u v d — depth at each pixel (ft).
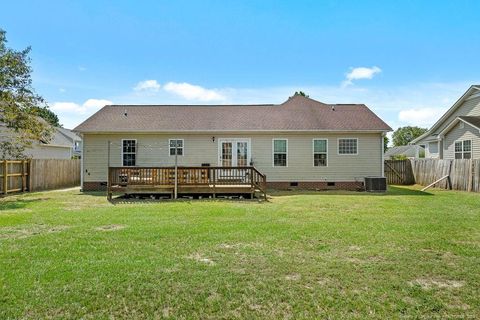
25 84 45.01
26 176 52.13
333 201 37.45
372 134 54.70
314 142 54.70
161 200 39.93
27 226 23.18
